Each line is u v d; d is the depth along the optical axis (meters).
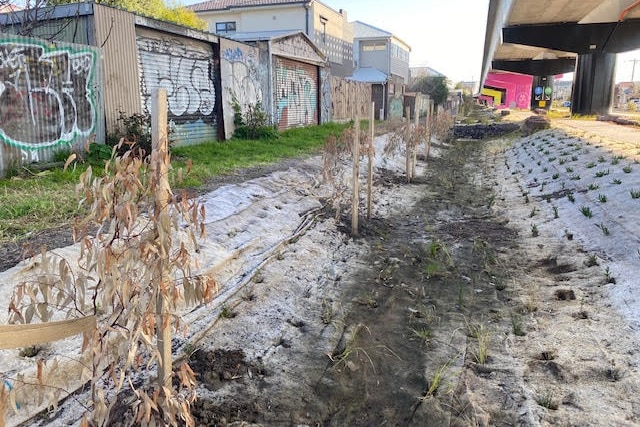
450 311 4.83
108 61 10.33
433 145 20.83
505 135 24.09
